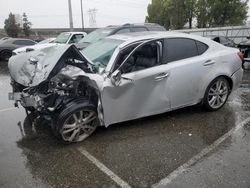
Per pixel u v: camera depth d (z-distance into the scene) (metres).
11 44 16.02
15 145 4.36
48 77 4.18
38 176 3.55
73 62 4.46
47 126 5.04
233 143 4.30
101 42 5.32
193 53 5.12
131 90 4.45
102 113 4.41
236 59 5.62
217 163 3.75
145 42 4.63
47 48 5.01
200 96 5.28
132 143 4.34
